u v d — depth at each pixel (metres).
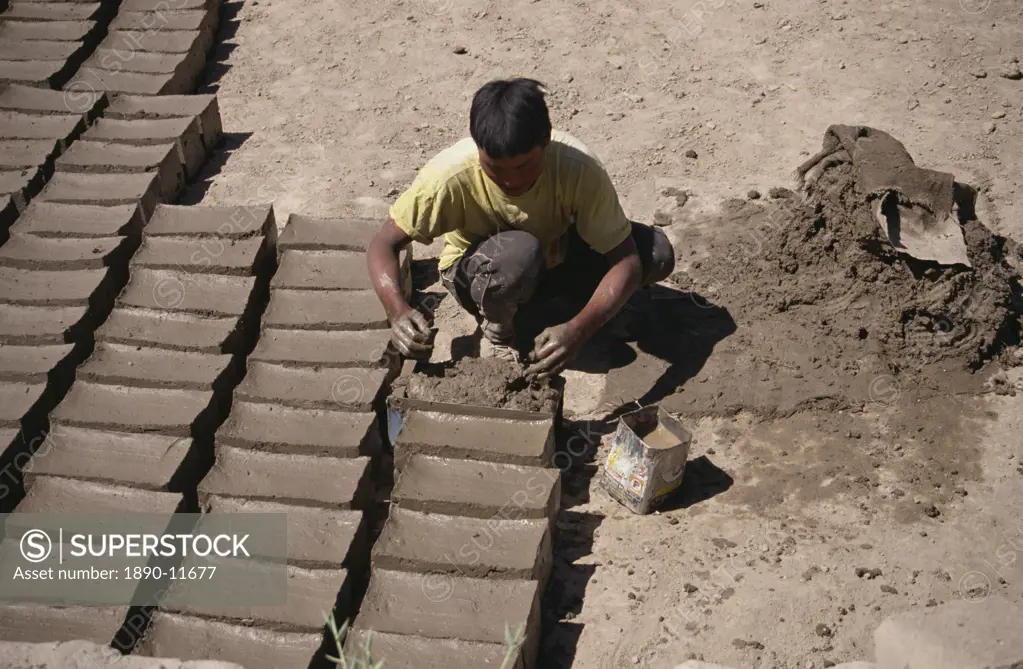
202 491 3.78
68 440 3.99
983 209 5.11
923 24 6.54
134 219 4.96
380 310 4.40
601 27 6.69
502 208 3.97
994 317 4.33
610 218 3.90
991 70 6.14
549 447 3.80
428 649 3.18
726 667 3.11
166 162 5.31
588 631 3.40
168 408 4.07
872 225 4.38
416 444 3.78
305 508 3.71
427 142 5.82
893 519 3.72
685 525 3.75
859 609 3.39
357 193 5.45
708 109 5.95
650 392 4.29
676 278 4.83
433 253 5.20
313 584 3.46
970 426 4.09
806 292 4.55
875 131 4.72
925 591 3.44
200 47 6.48
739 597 3.46
